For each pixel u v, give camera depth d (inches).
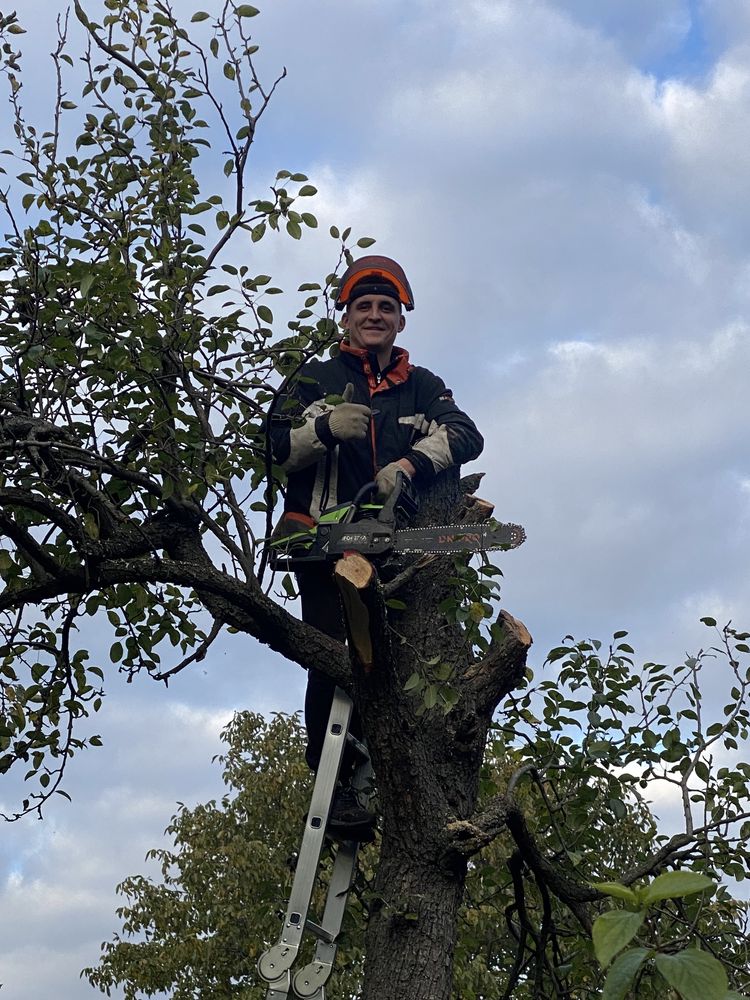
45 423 165.9
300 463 164.7
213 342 169.6
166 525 173.8
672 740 188.1
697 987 46.1
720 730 189.6
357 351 180.4
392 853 160.9
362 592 142.0
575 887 185.8
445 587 172.2
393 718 155.3
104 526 175.0
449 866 157.8
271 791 550.6
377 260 184.1
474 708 166.4
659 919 172.7
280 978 150.2
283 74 166.1
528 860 184.2
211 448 169.5
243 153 165.3
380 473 165.9
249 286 163.2
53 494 182.7
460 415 175.9
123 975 533.3
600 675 193.6
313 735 172.6
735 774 187.3
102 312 164.1
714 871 185.5
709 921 187.2
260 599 162.9
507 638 169.0
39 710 197.3
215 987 515.8
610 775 193.2
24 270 177.3
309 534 158.4
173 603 200.7
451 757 165.2
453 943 157.3
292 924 153.4
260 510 175.2
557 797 198.5
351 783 171.8
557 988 196.2
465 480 185.2
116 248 165.8
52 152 190.5
